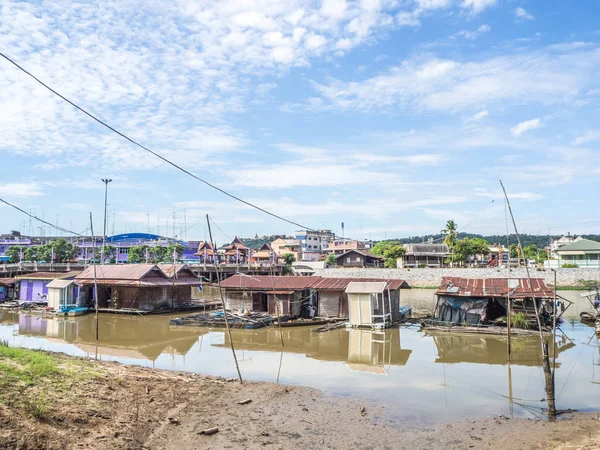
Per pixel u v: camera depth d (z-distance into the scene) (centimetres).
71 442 1030
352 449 1178
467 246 8388
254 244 16312
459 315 3375
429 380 1900
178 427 1263
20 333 3175
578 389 1773
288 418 1384
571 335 2986
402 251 8838
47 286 4147
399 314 3759
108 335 3078
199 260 9525
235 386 1697
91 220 3728
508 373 2023
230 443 1180
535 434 1280
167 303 4356
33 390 1230
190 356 2392
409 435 1280
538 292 3209
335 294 3694
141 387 1523
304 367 2138
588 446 1127
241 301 3928
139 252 9406
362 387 1781
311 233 12194
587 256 6944
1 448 912
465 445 1212
